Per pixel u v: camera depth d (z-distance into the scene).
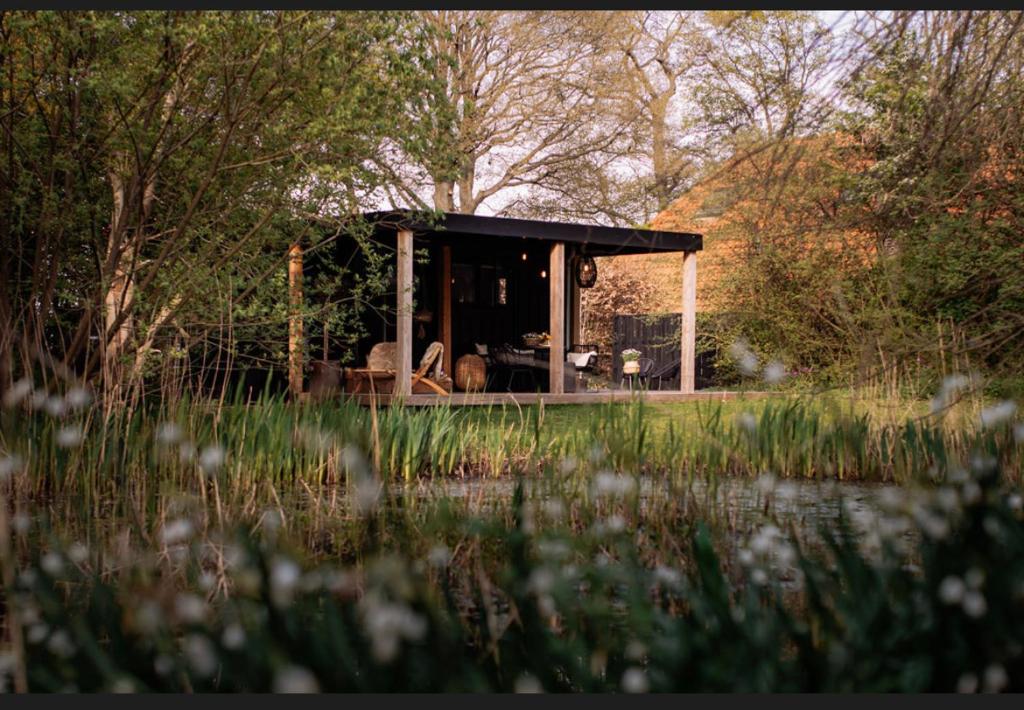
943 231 7.74
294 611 2.30
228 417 7.15
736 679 2.05
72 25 7.46
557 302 14.48
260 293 8.99
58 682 2.28
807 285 11.73
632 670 2.04
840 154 6.25
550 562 2.78
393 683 2.07
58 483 6.10
